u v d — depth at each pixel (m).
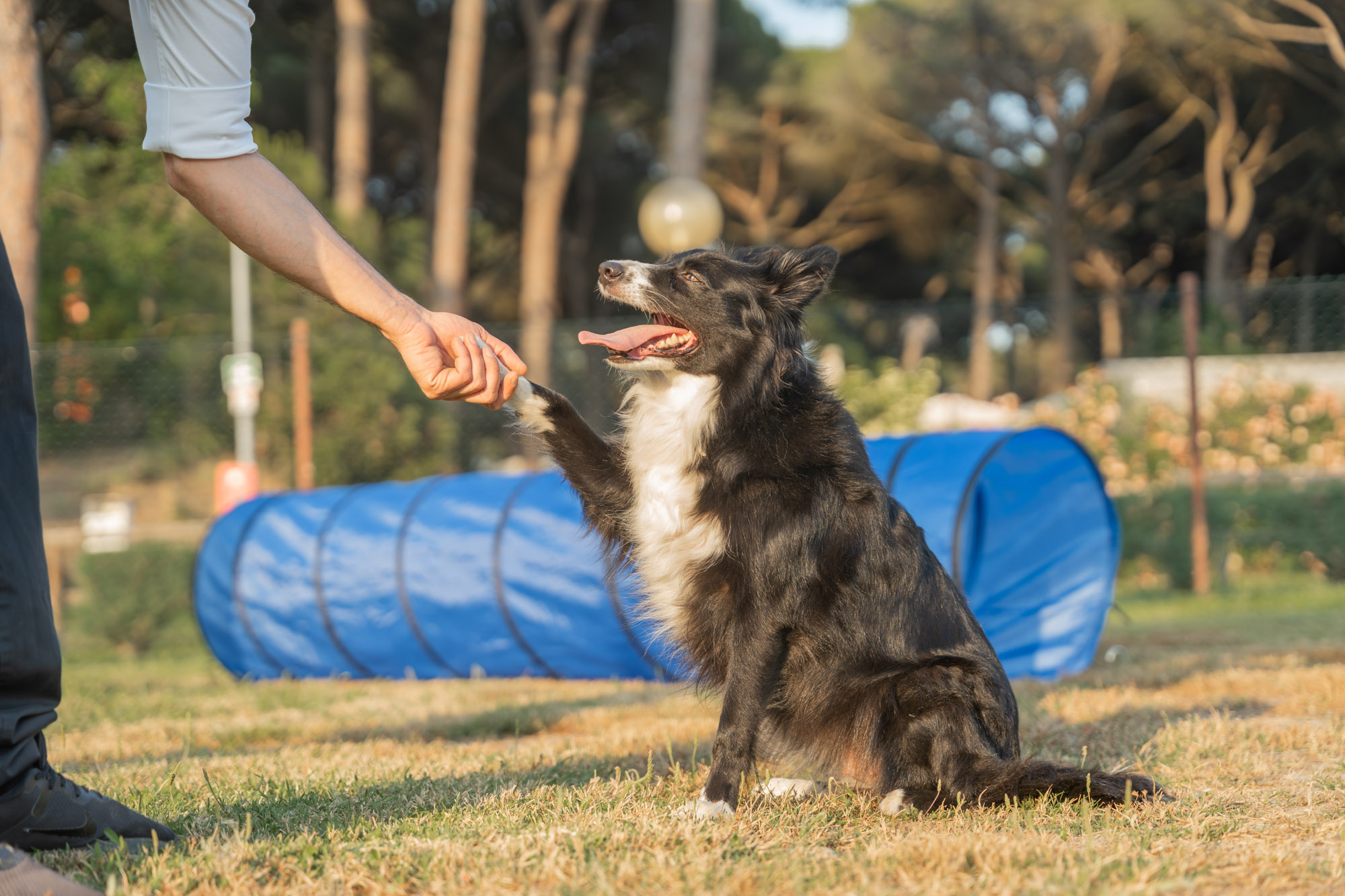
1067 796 2.87
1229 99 25.81
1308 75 23.80
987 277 26.77
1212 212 26.80
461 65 16.91
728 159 28.44
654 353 3.24
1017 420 14.09
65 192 15.00
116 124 16.41
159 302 15.55
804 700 3.10
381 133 25.97
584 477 3.38
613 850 2.40
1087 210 29.59
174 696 6.75
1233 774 3.37
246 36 2.39
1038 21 23.30
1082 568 6.58
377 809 2.90
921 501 5.70
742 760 2.98
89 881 2.11
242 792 3.16
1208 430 11.62
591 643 6.72
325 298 2.50
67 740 4.93
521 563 6.89
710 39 13.23
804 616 3.04
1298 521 10.65
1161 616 9.24
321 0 21.50
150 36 2.32
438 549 7.21
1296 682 5.23
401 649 7.37
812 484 3.10
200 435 12.73
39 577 2.17
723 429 3.19
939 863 2.31
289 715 5.75
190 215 14.96
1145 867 2.27
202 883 2.11
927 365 13.82
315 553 7.65
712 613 3.11
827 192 29.62
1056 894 2.09
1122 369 13.29
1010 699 3.23
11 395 2.15
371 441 12.72
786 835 2.60
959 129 26.97
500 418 14.12
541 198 19.83
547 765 3.66
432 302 18.48
